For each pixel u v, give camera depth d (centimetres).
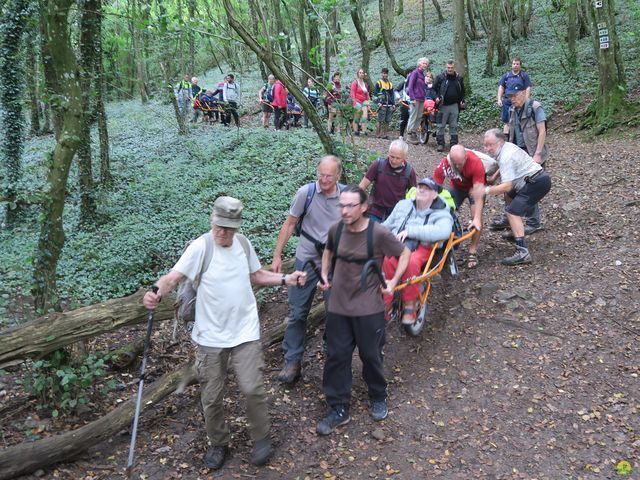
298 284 424
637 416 405
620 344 482
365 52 1434
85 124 884
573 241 665
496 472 370
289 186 973
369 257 386
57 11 430
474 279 607
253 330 373
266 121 1555
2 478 355
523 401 432
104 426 392
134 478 371
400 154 522
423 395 448
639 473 357
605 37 1134
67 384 430
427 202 498
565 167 959
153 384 437
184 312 373
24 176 1005
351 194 375
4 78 920
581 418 410
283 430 417
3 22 913
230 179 1051
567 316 527
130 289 707
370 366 409
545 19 2222
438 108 1205
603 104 1165
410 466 379
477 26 2477
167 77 1255
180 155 1270
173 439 410
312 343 536
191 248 356
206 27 650
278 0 1202
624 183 821
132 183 1062
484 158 623
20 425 416
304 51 1116
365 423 421
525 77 1073
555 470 368
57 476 368
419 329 514
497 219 783
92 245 807
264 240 772
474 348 499
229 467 381
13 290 639
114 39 1124
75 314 421
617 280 568
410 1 3228
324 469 379
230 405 448
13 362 394
